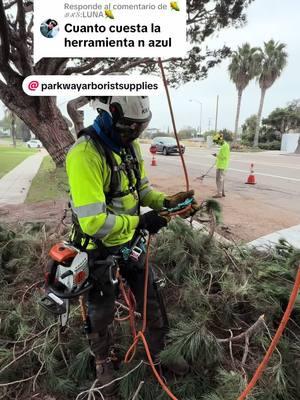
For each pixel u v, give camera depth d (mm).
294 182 11508
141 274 2043
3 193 9227
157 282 2146
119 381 2094
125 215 1738
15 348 2422
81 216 1611
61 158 11164
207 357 2068
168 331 2191
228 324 2535
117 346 2328
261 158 24094
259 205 7824
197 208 1992
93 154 1624
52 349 2318
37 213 6766
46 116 10789
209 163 18453
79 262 1732
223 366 2141
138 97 1647
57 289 1797
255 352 2262
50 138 11016
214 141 8664
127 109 1618
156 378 2131
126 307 2572
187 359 2119
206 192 9469
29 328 2492
